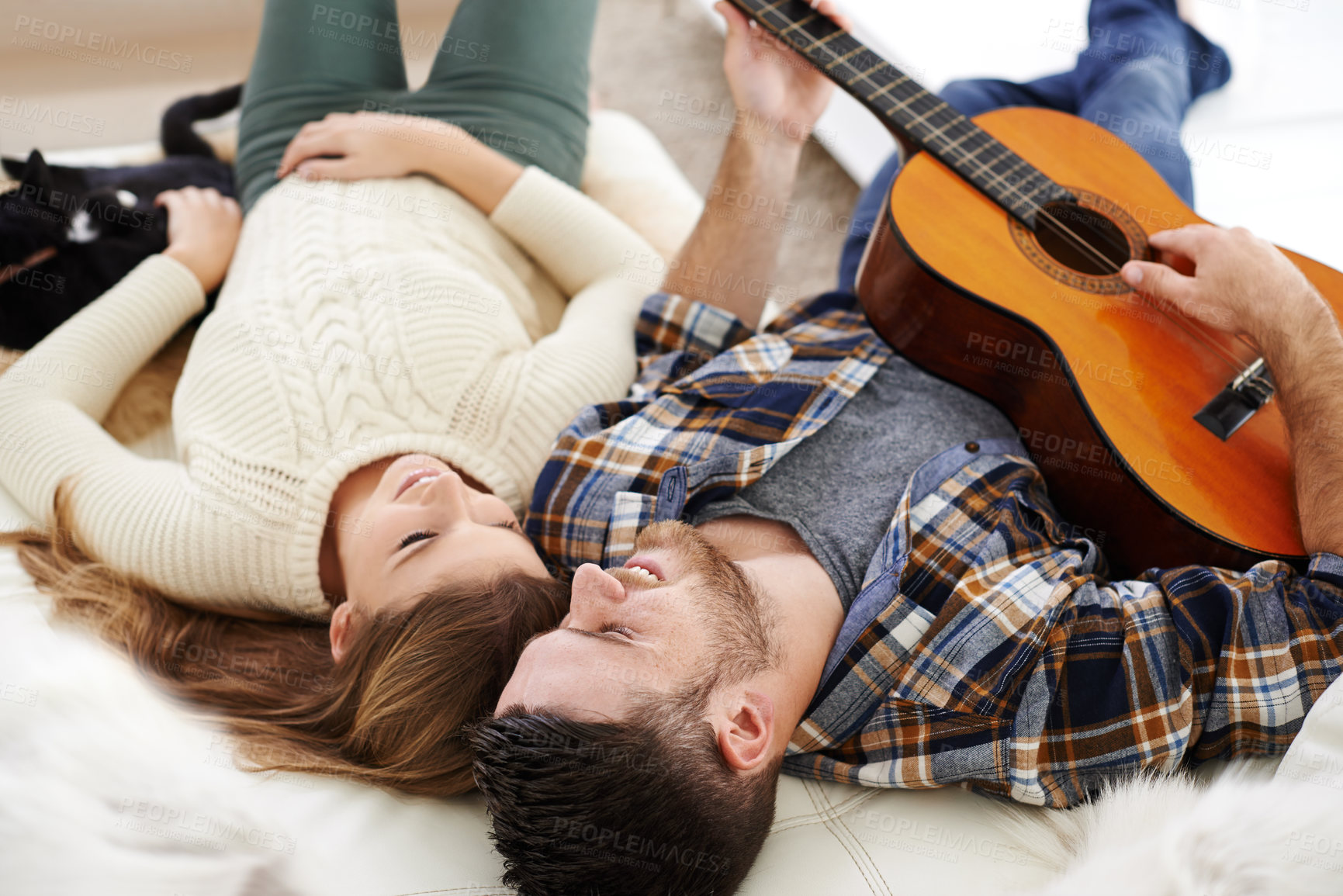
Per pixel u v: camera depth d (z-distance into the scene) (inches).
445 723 34.1
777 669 33.1
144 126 69.4
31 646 33.9
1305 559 35.5
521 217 48.6
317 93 53.0
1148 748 33.0
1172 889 28.0
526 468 42.3
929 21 69.4
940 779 34.7
